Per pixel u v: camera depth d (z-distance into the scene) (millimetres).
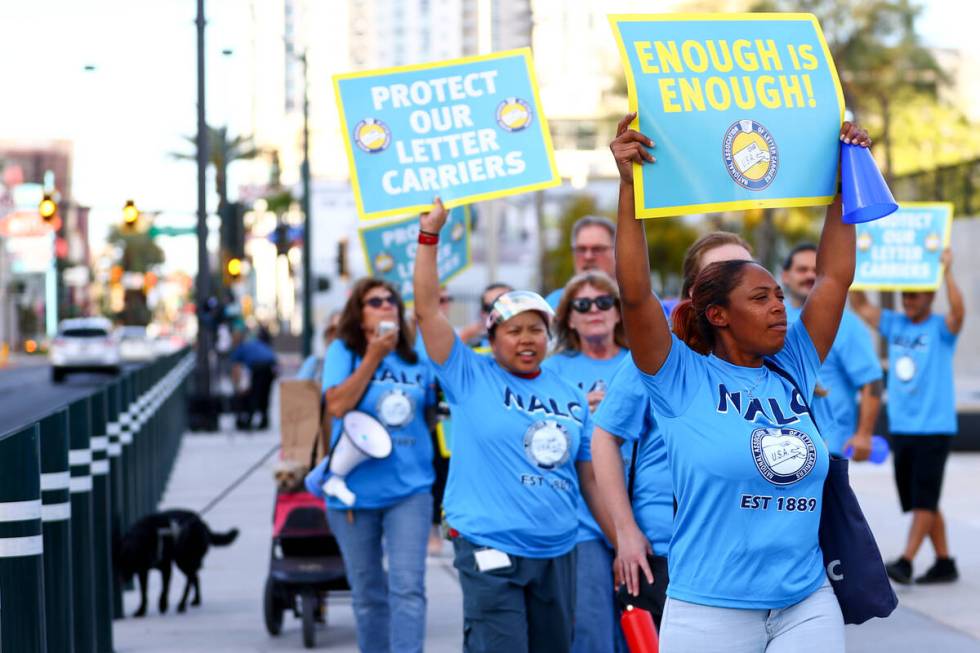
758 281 8953
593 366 14328
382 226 27625
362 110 14148
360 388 15328
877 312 21844
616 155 9227
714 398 8969
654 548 11797
